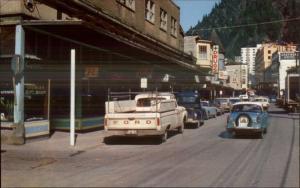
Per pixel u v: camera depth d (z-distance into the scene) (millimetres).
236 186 10000
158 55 28797
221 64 110062
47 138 19625
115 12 28266
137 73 31141
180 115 23250
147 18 36094
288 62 89750
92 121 23641
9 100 18031
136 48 24609
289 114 42531
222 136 21984
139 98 22641
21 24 17562
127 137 21078
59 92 21734
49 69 20109
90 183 10516
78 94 22438
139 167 12711
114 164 13367
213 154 15297
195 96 28734
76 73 22438
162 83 39219
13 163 13508
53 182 10695
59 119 22078
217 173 11609
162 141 19594
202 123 30250
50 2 19328
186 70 44625
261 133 20906
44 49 19656
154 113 18750
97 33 19141
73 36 20469
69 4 20438
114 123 18953
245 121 20844
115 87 27609
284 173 11594
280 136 21656
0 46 17984
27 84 18969
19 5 17594
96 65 24766
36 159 14312
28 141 18188
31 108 19281
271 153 15469
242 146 17609
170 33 43281
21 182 10734
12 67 17516
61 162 13812
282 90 61156
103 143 18797
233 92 109938
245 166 12703
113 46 23938
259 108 21969
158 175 11398
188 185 10125
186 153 15648
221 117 40562
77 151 16297
